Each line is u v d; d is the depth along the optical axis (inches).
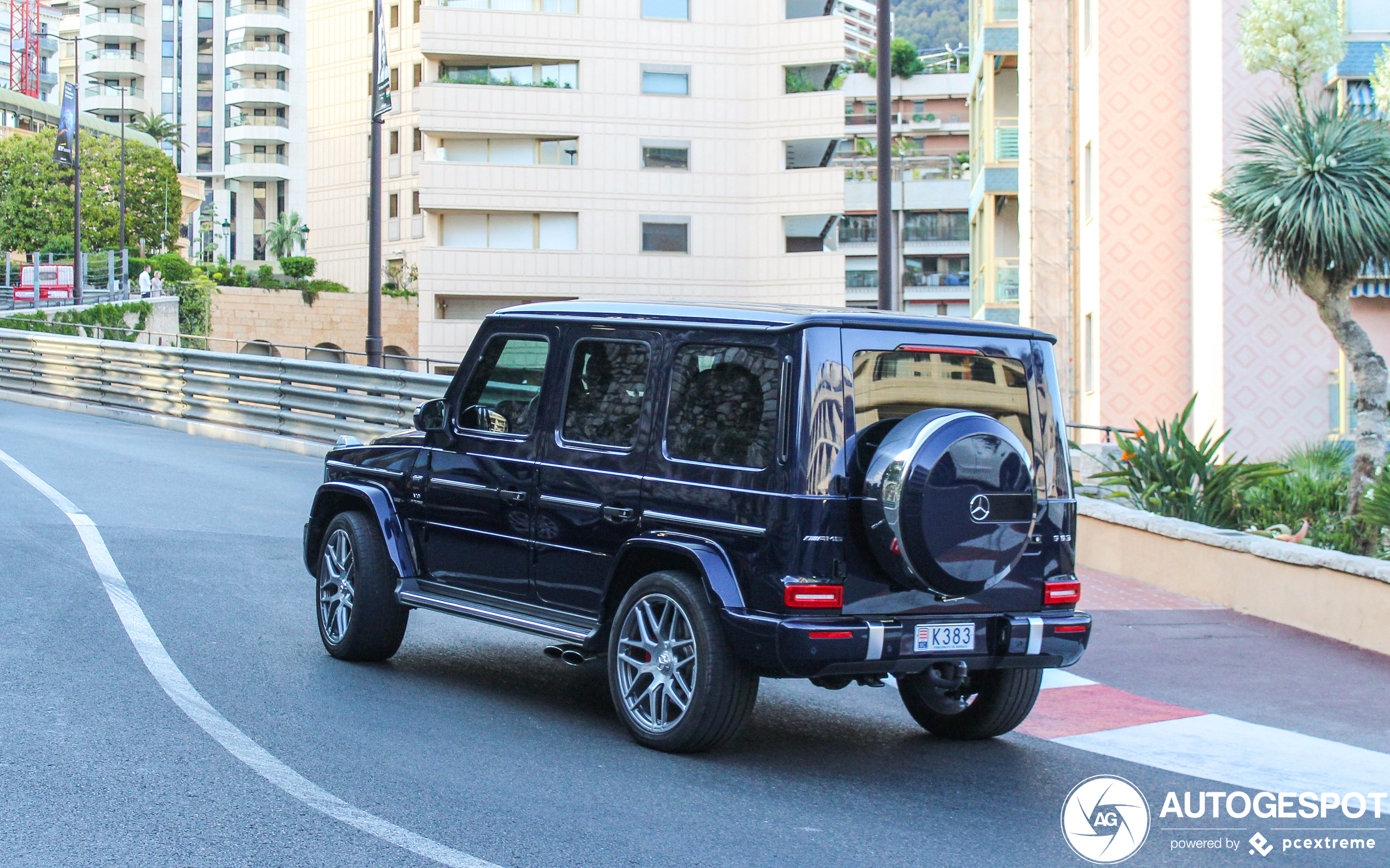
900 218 4227.4
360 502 286.8
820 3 2255.2
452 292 2151.8
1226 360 681.0
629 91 2190.0
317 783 191.5
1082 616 229.1
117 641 279.6
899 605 211.5
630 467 230.4
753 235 2217.0
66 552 382.3
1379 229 434.9
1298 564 360.2
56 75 5748.0
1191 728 258.7
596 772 206.5
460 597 262.1
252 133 4835.1
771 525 206.7
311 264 3142.2
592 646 231.5
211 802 180.7
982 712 241.8
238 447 732.7
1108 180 792.3
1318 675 305.4
